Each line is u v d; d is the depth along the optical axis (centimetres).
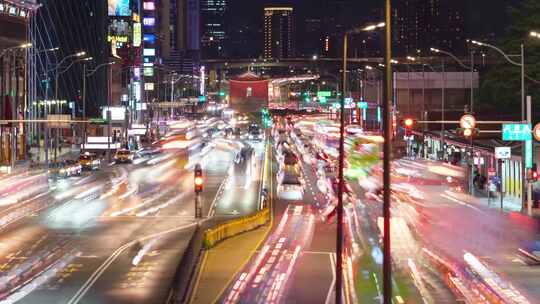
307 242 5338
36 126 16588
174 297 3092
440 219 6662
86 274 4062
